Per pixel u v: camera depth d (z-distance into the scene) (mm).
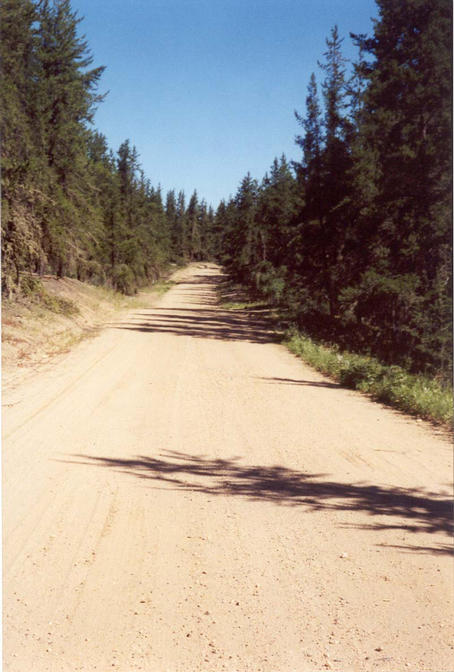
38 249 22844
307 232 34219
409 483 6516
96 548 4543
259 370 15875
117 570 4188
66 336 20656
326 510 5562
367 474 6812
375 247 28719
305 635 3414
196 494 5895
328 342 26188
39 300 23984
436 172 24031
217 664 3098
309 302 34781
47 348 17422
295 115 34375
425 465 7266
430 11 25234
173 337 24469
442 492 6227
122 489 5949
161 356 17828
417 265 25953
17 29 22250
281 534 4945
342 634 3432
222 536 4863
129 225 61938
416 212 25359
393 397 11609
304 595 3902
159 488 6027
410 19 25844
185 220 171375
